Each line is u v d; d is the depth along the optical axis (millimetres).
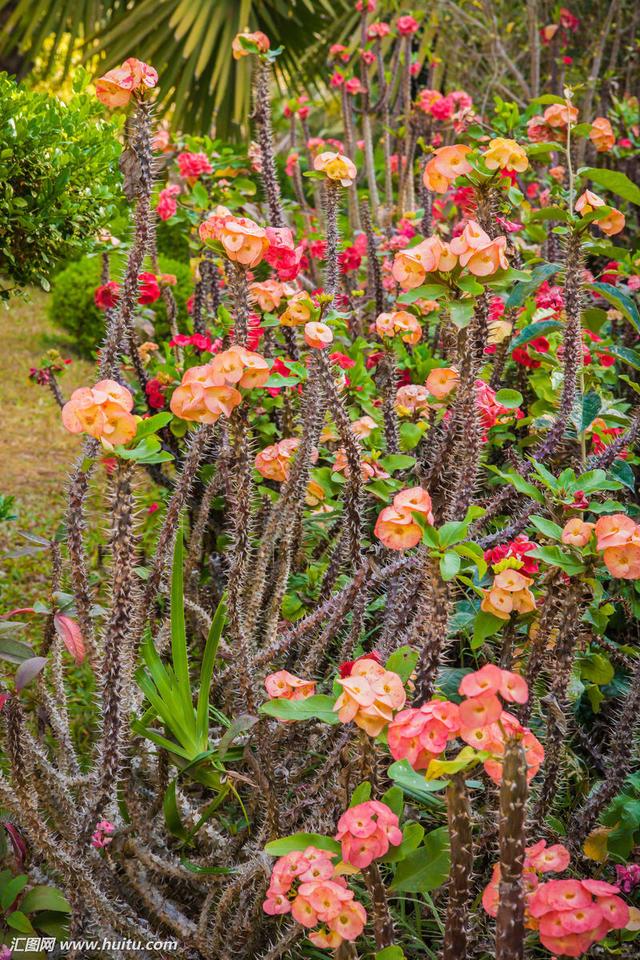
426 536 1266
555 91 4633
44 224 2385
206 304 3338
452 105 4004
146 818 1785
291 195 6219
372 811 1154
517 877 1098
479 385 1885
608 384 2705
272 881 1211
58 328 9180
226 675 1984
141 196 1798
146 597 1969
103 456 1429
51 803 1885
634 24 4945
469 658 2281
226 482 2268
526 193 3973
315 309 1870
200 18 6117
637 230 4125
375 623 2219
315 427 1998
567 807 1883
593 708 1891
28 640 3230
